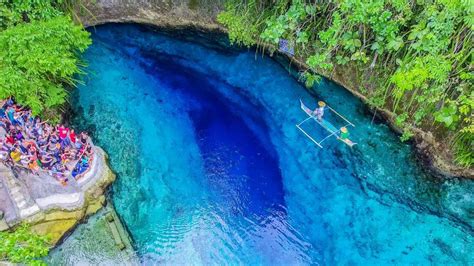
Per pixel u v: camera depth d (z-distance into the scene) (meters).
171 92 22.22
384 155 19.52
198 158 19.67
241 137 20.47
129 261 16.50
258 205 18.19
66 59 18.27
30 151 17.02
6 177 17.20
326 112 21.08
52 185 17.31
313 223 17.62
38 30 18.08
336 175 19.05
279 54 23.31
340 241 17.09
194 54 23.94
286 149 20.00
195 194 18.52
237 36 22.55
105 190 18.30
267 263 16.61
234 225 17.66
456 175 18.53
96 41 24.36
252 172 19.20
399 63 17.22
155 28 24.92
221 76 22.98
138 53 23.95
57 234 16.66
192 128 20.78
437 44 15.85
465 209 17.73
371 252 16.72
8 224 16.28
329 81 22.08
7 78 16.98
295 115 21.20
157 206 18.08
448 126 17.75
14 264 14.19
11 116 17.64
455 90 16.95
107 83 22.47
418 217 17.58
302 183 18.83
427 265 16.23
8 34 17.62
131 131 20.53
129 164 19.33
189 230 17.47
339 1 17.55
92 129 20.48
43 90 18.25
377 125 20.50
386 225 17.44
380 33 17.25
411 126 19.39
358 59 19.59
